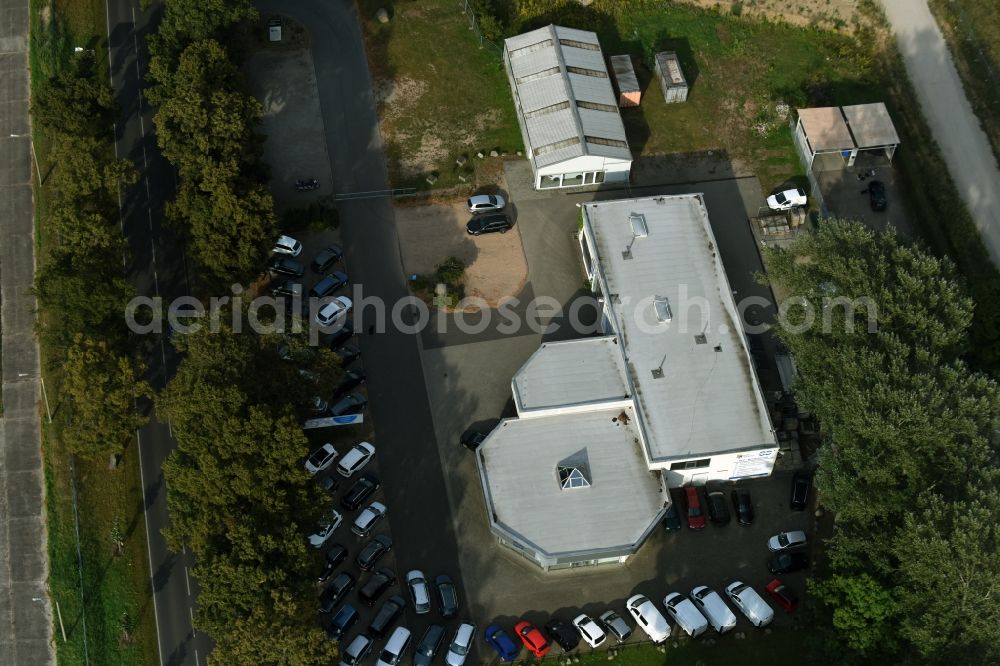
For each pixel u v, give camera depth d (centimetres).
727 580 9706
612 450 9888
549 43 12662
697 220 11150
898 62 13162
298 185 12000
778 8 13588
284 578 8519
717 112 12788
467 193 12094
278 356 9600
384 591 9581
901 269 9550
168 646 9438
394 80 12975
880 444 8925
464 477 10244
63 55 12962
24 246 11712
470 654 9300
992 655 7981
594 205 11244
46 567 9875
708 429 9788
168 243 11575
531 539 9419
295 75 13000
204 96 11000
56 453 10406
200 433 8950
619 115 12231
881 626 8538
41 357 10994
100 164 10806
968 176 12150
